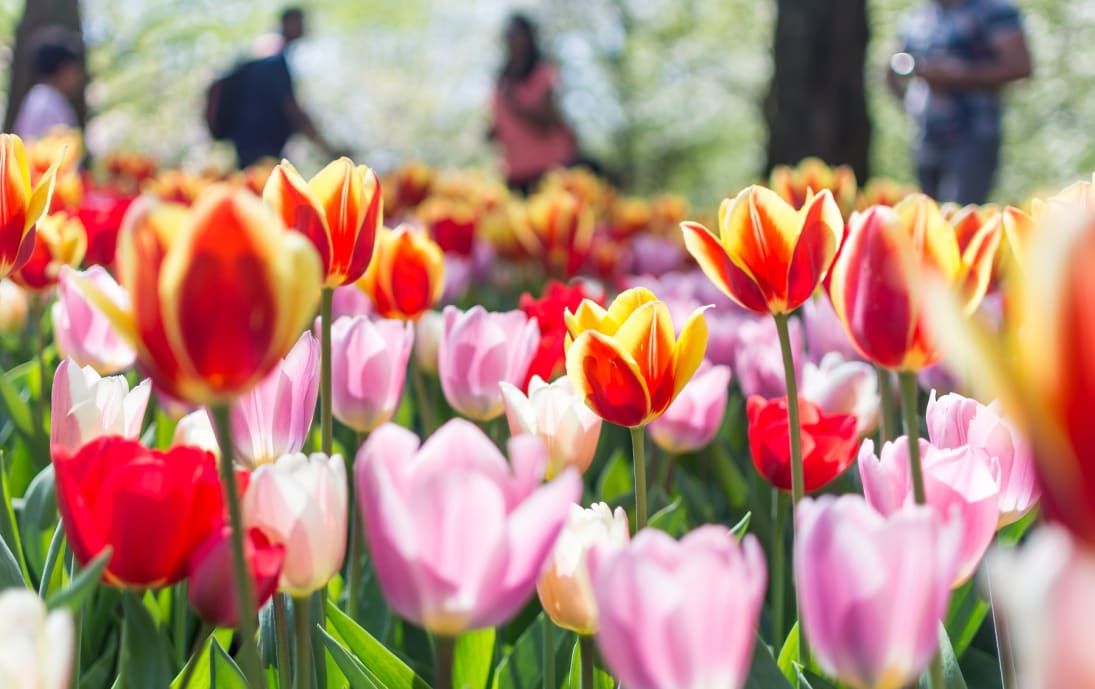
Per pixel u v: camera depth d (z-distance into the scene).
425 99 31.55
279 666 1.16
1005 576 0.49
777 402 1.53
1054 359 0.46
